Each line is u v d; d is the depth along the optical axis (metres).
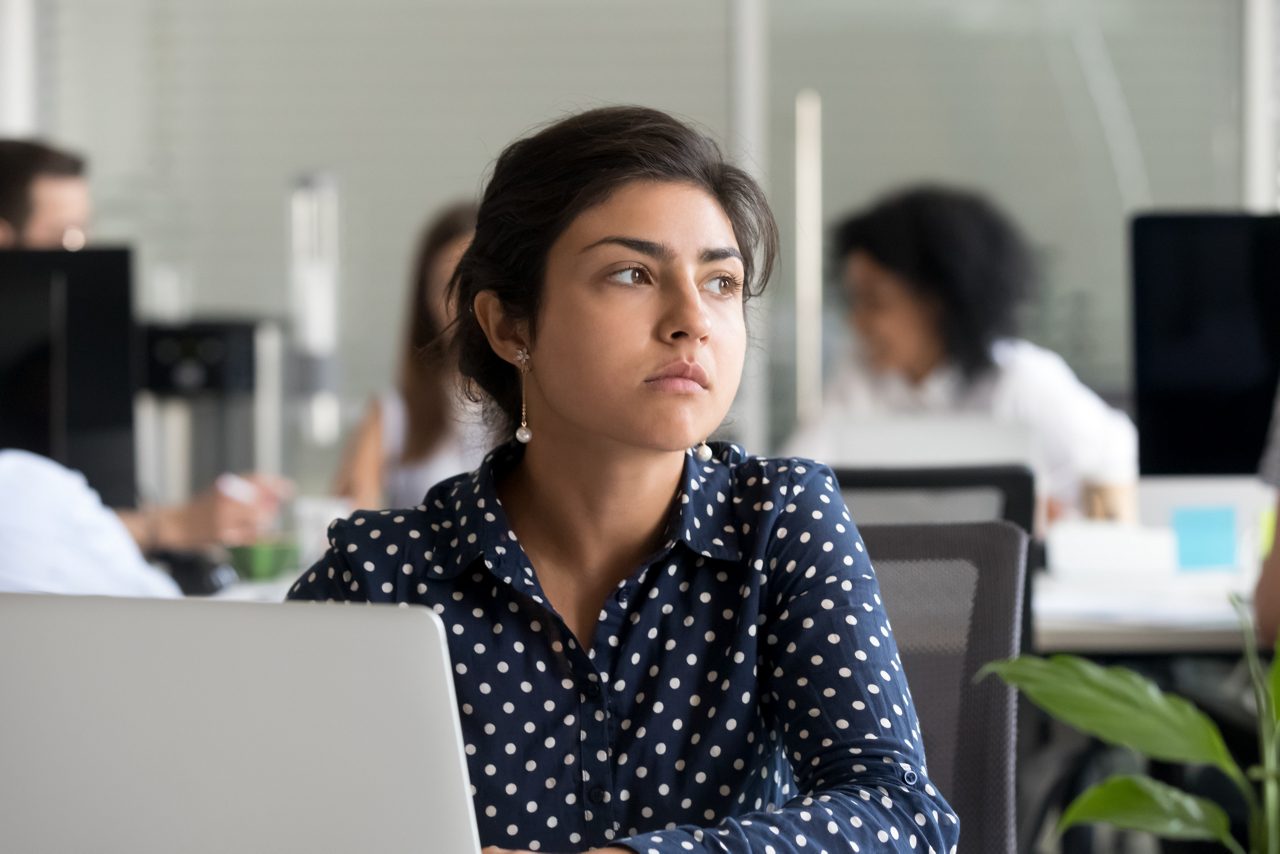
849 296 5.46
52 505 3.19
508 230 1.79
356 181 7.42
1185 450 4.31
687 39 7.40
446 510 1.90
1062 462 5.30
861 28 7.34
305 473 7.36
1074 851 3.62
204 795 1.31
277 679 1.29
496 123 7.43
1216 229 4.29
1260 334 4.29
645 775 1.79
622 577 1.85
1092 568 4.13
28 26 7.38
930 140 7.34
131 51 7.41
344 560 1.89
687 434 1.71
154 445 6.61
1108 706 1.95
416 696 1.27
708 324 1.71
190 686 1.30
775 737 1.85
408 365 4.85
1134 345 4.32
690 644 1.82
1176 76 7.28
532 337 1.79
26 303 4.17
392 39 7.41
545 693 1.80
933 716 2.31
